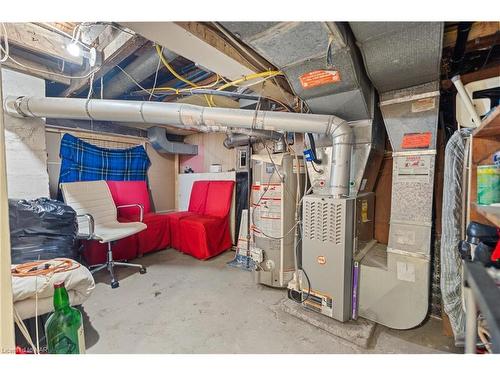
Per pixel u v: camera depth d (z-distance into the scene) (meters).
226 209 3.35
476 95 1.33
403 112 1.59
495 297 0.39
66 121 3.02
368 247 1.94
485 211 0.82
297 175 2.26
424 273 1.49
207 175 3.92
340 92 1.54
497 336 0.34
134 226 2.66
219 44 1.38
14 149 2.09
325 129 1.69
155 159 4.17
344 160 1.65
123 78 2.15
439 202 1.74
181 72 2.24
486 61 1.54
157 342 1.52
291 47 1.20
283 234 2.22
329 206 1.65
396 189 1.61
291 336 1.57
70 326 1.06
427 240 1.49
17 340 1.30
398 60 1.25
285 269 2.24
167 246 3.49
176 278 2.50
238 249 2.99
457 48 1.42
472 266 0.50
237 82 1.78
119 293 2.17
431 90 1.49
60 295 1.07
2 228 0.70
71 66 2.22
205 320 1.76
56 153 2.96
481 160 1.20
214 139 4.04
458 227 1.33
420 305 1.50
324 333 1.60
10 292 0.72
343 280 1.60
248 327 1.67
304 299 1.80
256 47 1.21
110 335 1.58
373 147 1.76
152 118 1.91
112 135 3.57
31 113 2.01
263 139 2.79
